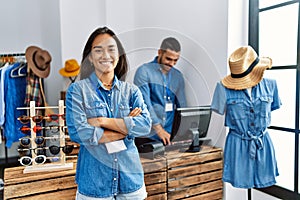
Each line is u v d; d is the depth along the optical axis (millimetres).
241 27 2162
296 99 1966
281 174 2125
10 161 3766
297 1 1908
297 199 1922
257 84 1755
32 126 1819
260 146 1763
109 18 3059
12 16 3799
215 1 2191
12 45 3824
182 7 2512
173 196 2025
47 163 1872
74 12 3357
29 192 1689
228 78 1817
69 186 1792
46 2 3674
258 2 2139
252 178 1780
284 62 2064
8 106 3031
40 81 3191
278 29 2090
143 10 3002
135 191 1312
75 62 3244
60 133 1849
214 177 2180
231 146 1832
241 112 1761
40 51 3188
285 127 2078
